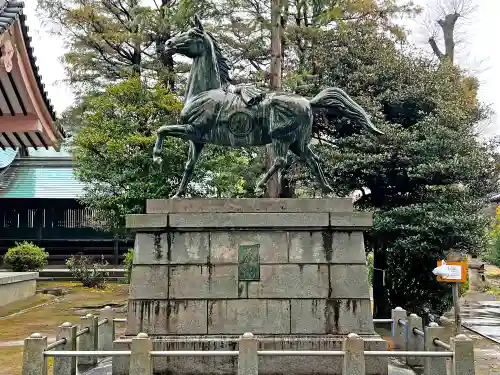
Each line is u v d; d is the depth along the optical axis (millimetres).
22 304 20391
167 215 8148
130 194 17516
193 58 9023
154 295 8023
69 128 23828
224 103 8742
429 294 15156
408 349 9242
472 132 16828
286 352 6582
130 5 24453
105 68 24812
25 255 26625
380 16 19203
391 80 15609
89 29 24141
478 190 15734
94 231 31594
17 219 31484
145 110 18250
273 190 15820
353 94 15664
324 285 8047
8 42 12250
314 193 16359
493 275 31750
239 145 8898
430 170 14094
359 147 14906
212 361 7695
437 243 14336
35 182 31641
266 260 8094
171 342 7758
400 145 14508
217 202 8242
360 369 6566
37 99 14133
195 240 8156
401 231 14570
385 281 15773
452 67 17141
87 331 9008
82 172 19172
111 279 28297
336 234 8188
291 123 8625
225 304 7988
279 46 16422
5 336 14383
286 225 8117
